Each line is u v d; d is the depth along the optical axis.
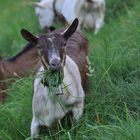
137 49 10.23
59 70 8.08
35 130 8.59
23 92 9.84
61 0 15.56
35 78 8.66
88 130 8.24
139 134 7.91
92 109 8.95
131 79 9.61
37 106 8.49
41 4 15.96
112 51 10.40
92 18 14.52
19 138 8.97
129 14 12.63
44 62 8.11
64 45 8.17
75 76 8.62
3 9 21.58
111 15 15.12
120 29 11.93
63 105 8.45
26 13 18.58
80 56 9.37
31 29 15.90
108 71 9.84
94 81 9.52
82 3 14.39
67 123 8.65
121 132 8.04
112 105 8.97
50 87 8.23
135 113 8.73
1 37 17.31
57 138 8.43
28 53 12.02
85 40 9.88
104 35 12.76
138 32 10.95
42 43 8.12
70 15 14.64
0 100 10.67
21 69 11.70
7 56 15.06
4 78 11.42
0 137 8.82
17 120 9.22
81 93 8.68
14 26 18.17
